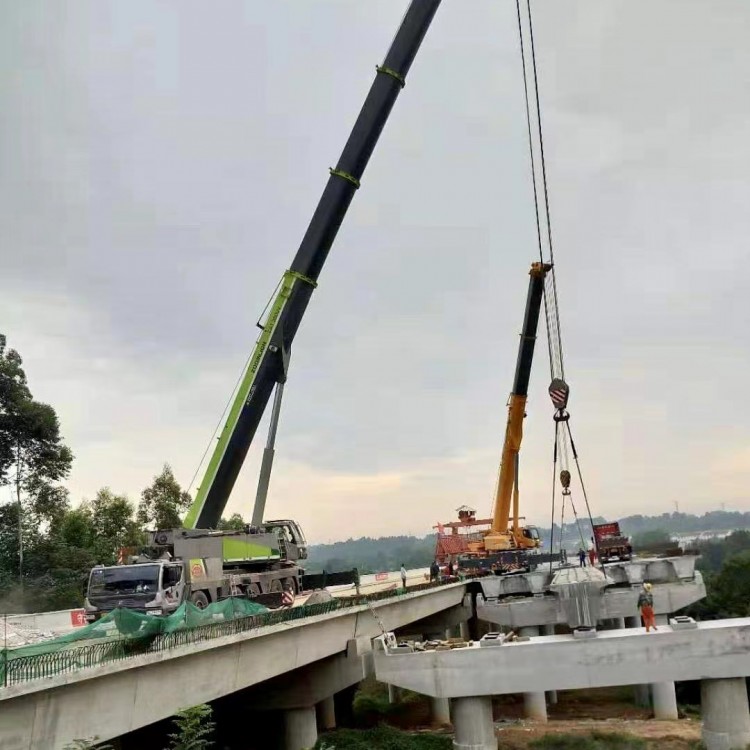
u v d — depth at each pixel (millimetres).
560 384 37531
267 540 29719
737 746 24781
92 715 14875
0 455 46375
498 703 41781
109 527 59406
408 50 35031
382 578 58000
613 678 25422
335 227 34156
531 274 48250
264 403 32156
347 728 35406
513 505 53406
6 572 46094
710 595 51250
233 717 29844
